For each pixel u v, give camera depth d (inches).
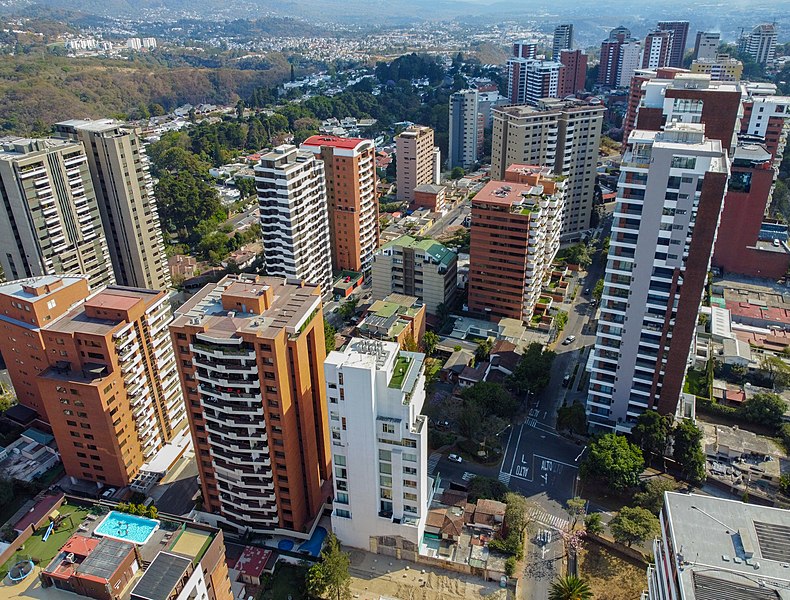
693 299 4884.4
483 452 5521.7
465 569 4402.1
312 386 4544.8
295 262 7564.0
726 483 5024.6
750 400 5856.3
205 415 4365.2
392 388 4057.6
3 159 6269.7
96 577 3080.7
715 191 4488.2
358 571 4468.5
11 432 5846.5
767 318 7258.9
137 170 7401.6
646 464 5315.0
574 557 4488.2
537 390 6122.1
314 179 7701.8
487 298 7568.9
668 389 5285.4
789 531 3115.2
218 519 4813.0
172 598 3122.5
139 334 5088.6
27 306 5241.1
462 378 6476.4
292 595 4279.0
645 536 4333.2
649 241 4854.8
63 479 5374.0
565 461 5467.5
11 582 3262.8
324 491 4933.6
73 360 4849.9
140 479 5221.5
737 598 2765.7
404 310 6811.0
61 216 6791.3
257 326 4114.2
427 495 4724.4
